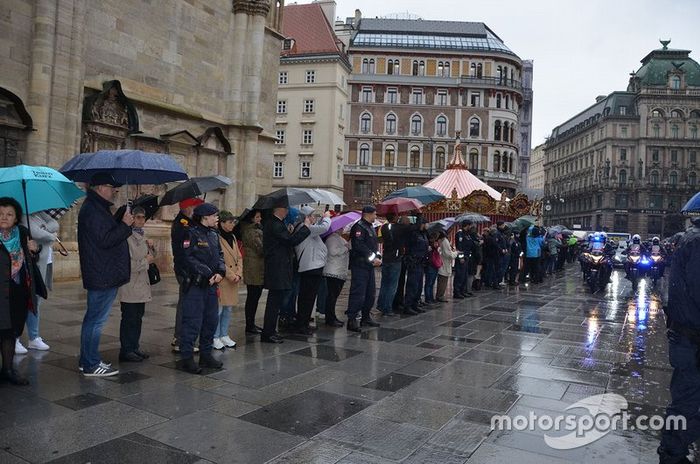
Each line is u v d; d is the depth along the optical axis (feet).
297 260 29.89
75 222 46.19
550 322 36.45
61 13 43.27
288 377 21.08
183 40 57.93
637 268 61.87
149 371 21.17
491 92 223.51
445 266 45.11
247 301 29.19
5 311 18.21
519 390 20.48
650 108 317.42
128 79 51.49
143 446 14.25
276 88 72.38
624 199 324.39
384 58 223.92
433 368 23.27
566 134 398.21
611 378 22.54
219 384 19.83
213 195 62.80
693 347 13.79
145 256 22.77
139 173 23.32
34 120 41.91
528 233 64.59
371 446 14.84
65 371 20.66
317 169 189.98
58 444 14.17
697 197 14.97
